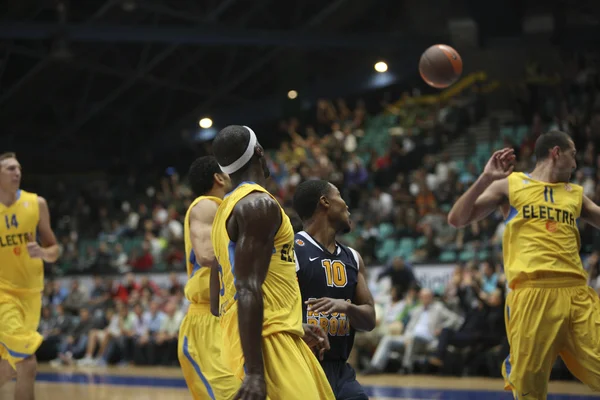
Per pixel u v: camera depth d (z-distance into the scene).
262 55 24.91
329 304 3.57
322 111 22.53
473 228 13.11
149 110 28.59
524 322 4.39
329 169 17.62
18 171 5.80
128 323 14.25
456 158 17.86
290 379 2.88
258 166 3.11
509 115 18.73
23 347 5.64
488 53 19.20
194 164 4.49
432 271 12.38
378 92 24.36
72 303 15.77
